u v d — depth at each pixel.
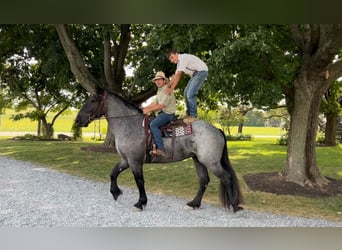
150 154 5.98
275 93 7.05
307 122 8.27
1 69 17.67
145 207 6.32
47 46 14.80
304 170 8.28
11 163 12.15
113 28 13.91
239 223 5.43
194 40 7.27
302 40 8.16
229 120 29.98
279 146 20.84
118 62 15.19
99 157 13.03
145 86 13.70
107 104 6.17
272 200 6.91
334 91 19.16
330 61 7.71
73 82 15.81
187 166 11.22
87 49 15.02
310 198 7.12
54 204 6.46
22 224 5.24
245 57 6.96
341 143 25.16
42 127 27.59
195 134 5.88
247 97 8.02
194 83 5.89
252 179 8.78
